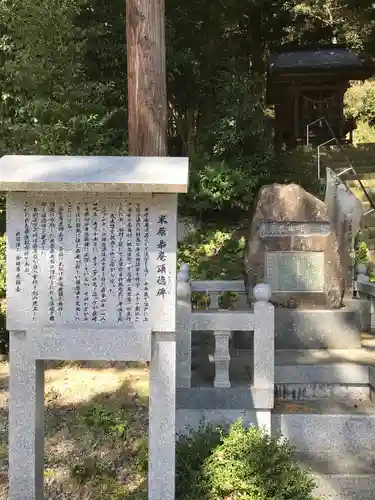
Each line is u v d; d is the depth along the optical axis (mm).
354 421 4414
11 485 3260
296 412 4457
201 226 10438
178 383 4359
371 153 13492
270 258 5559
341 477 3889
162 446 3277
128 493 3873
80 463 4180
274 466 3617
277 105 17016
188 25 12484
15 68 8797
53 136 8656
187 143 12742
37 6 8789
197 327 4340
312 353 5273
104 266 3197
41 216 3193
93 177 3037
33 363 3232
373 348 5480
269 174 11273
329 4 15922
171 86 12328
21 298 3207
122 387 5375
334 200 6332
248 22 15008
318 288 5555
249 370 4816
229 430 4051
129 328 3189
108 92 10234
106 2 10750
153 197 3176
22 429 3254
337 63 15648
